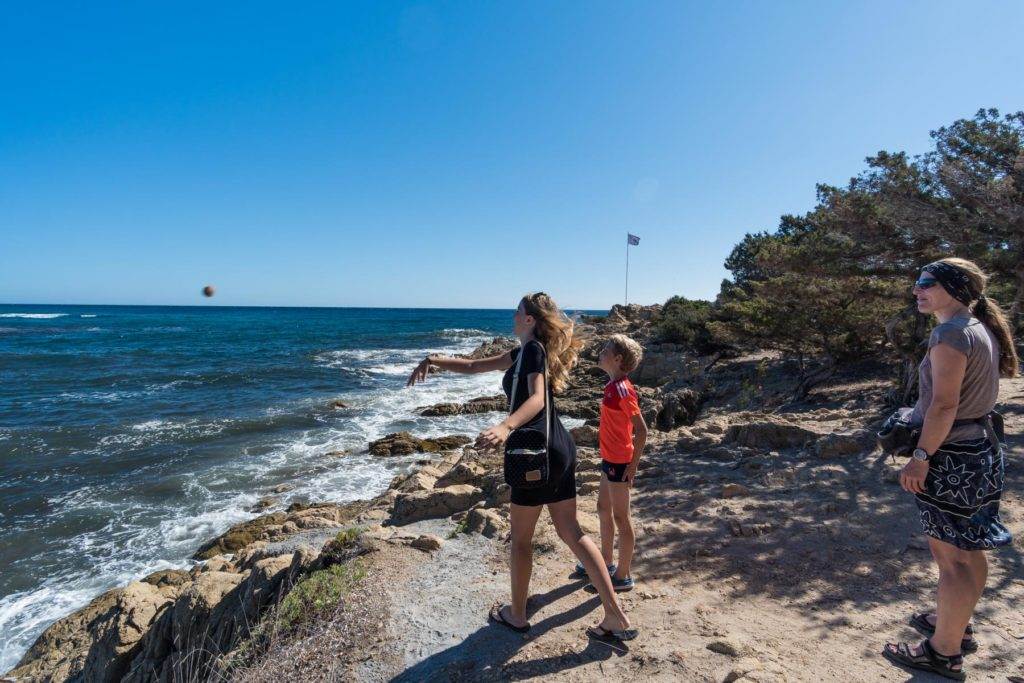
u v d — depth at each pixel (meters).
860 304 14.61
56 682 5.59
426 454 14.02
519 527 3.07
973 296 2.42
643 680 2.74
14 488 11.62
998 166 8.95
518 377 2.88
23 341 48.78
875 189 9.91
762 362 19.69
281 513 9.48
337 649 3.30
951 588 2.57
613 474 3.54
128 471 12.70
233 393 23.48
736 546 4.38
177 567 8.29
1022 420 8.05
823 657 2.91
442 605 3.63
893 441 2.57
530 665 2.93
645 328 33.69
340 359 37.81
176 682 4.06
